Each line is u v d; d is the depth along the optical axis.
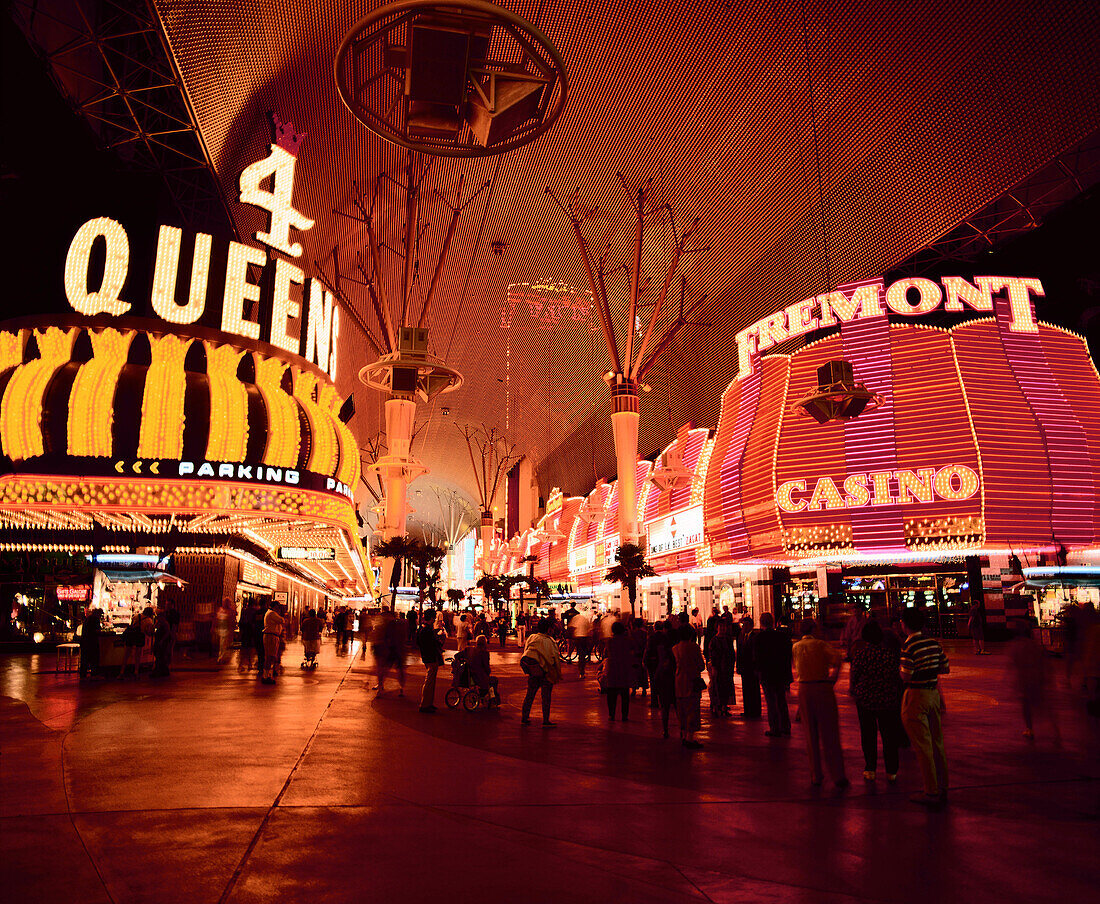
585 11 32.38
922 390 27.94
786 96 32.31
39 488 20.34
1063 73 27.08
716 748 10.01
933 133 31.11
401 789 7.23
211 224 36.66
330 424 24.78
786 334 31.23
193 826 5.78
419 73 6.30
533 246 45.59
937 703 6.95
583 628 23.92
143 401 21.16
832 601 30.38
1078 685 15.80
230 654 25.22
